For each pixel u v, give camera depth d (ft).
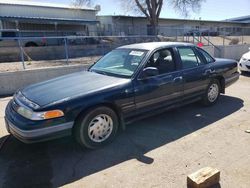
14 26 81.10
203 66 17.43
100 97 12.03
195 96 17.07
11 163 11.29
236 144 12.46
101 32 86.48
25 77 26.48
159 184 9.46
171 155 11.58
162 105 14.90
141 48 15.26
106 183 9.66
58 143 13.02
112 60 15.72
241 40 65.16
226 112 17.28
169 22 121.60
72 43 56.65
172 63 15.57
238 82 27.61
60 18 89.86
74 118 11.41
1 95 25.08
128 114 13.37
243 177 9.73
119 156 11.67
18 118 11.35
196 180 8.96
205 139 13.12
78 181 9.86
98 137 12.42
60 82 13.74
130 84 13.19
